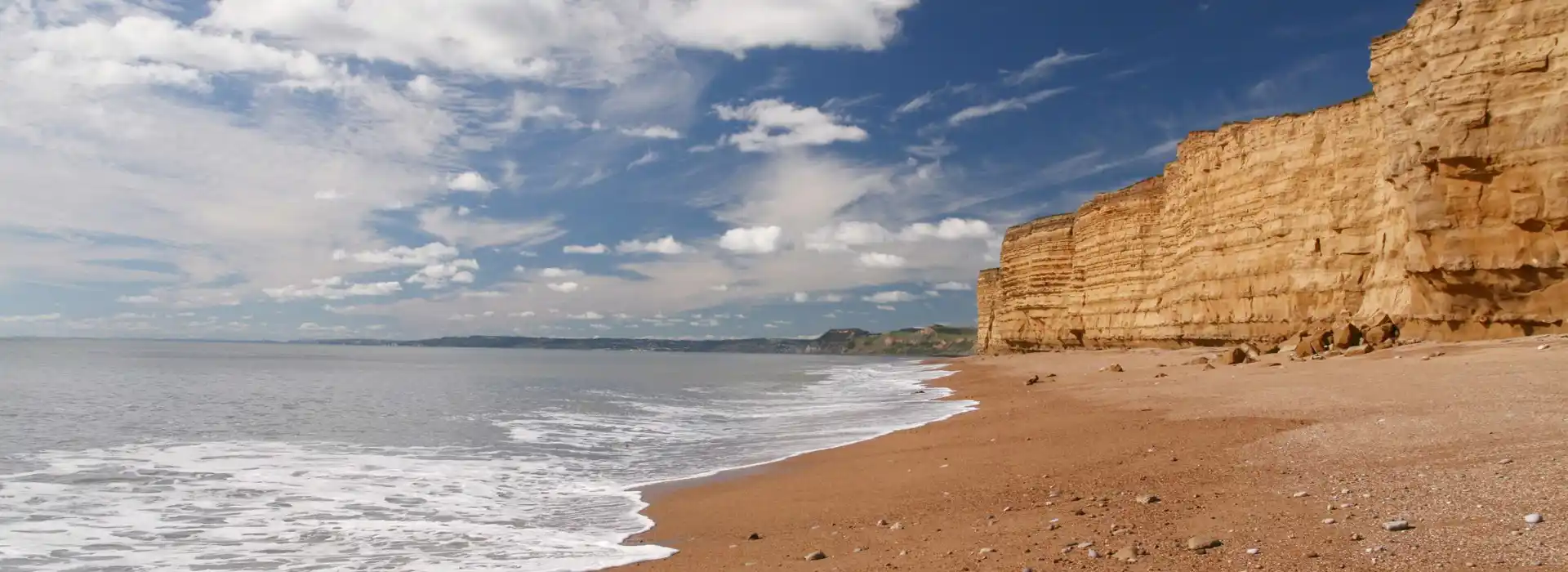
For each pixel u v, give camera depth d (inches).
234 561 365.1
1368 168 1347.2
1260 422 525.7
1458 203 974.4
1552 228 899.4
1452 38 978.7
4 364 2918.3
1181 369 1163.3
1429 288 1027.3
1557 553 217.3
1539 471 302.4
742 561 320.8
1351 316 1275.8
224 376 2320.4
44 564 359.9
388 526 426.6
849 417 976.9
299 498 504.4
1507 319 944.3
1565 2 895.1
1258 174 1573.6
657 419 1023.0
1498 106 935.0
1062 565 257.1
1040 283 2938.0
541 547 378.6
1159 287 2055.9
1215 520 294.4
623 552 365.7
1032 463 475.8
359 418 1042.7
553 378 2444.6
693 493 505.0
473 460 665.0
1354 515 279.1
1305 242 1453.0
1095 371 1406.3
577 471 604.1
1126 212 2368.4
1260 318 1528.1
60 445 754.8
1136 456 454.6
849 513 395.2
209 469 613.9
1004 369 1989.4
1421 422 442.3
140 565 359.6
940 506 384.8
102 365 3011.8
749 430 881.5
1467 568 215.2
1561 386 519.2
